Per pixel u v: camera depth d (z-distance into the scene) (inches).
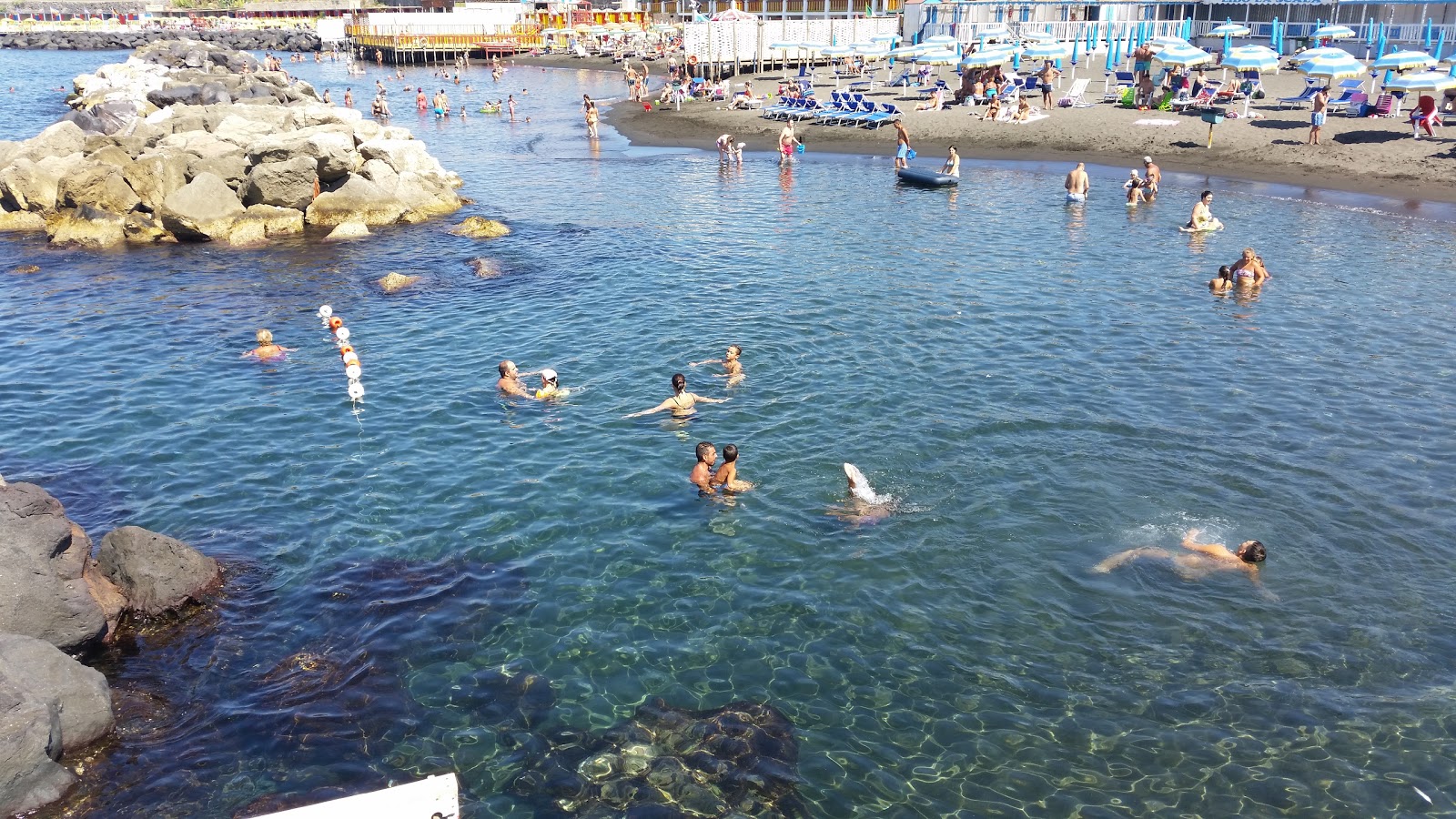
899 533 541.6
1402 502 563.2
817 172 1696.6
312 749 392.5
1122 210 1332.4
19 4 6387.8
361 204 1342.3
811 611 478.3
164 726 405.4
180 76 2861.7
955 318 889.5
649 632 465.1
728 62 2866.6
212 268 1121.4
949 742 393.7
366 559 525.3
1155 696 416.2
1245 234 1179.3
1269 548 520.4
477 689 427.2
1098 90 2165.4
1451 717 399.2
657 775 376.5
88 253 1203.2
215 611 481.7
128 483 609.0
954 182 1531.7
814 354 805.2
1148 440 643.5
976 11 2677.2
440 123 2429.9
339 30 4953.3
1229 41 2015.3
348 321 919.0
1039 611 474.9
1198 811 357.4
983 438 649.6
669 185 1612.9
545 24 4660.4
